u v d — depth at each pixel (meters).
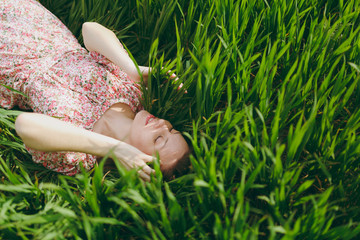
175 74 1.70
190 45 1.78
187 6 1.88
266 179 1.22
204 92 1.33
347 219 1.22
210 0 1.70
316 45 1.46
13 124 1.52
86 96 1.50
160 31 1.78
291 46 1.65
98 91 1.50
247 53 1.47
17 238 1.15
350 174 1.30
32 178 1.49
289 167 1.20
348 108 1.53
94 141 1.32
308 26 1.77
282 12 1.61
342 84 1.32
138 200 1.06
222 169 1.16
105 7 1.94
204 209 1.12
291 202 1.24
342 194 1.18
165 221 1.05
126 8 1.95
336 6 1.75
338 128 1.41
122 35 1.96
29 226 1.20
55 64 1.53
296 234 1.05
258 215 1.26
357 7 1.61
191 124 1.57
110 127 1.48
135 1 1.92
